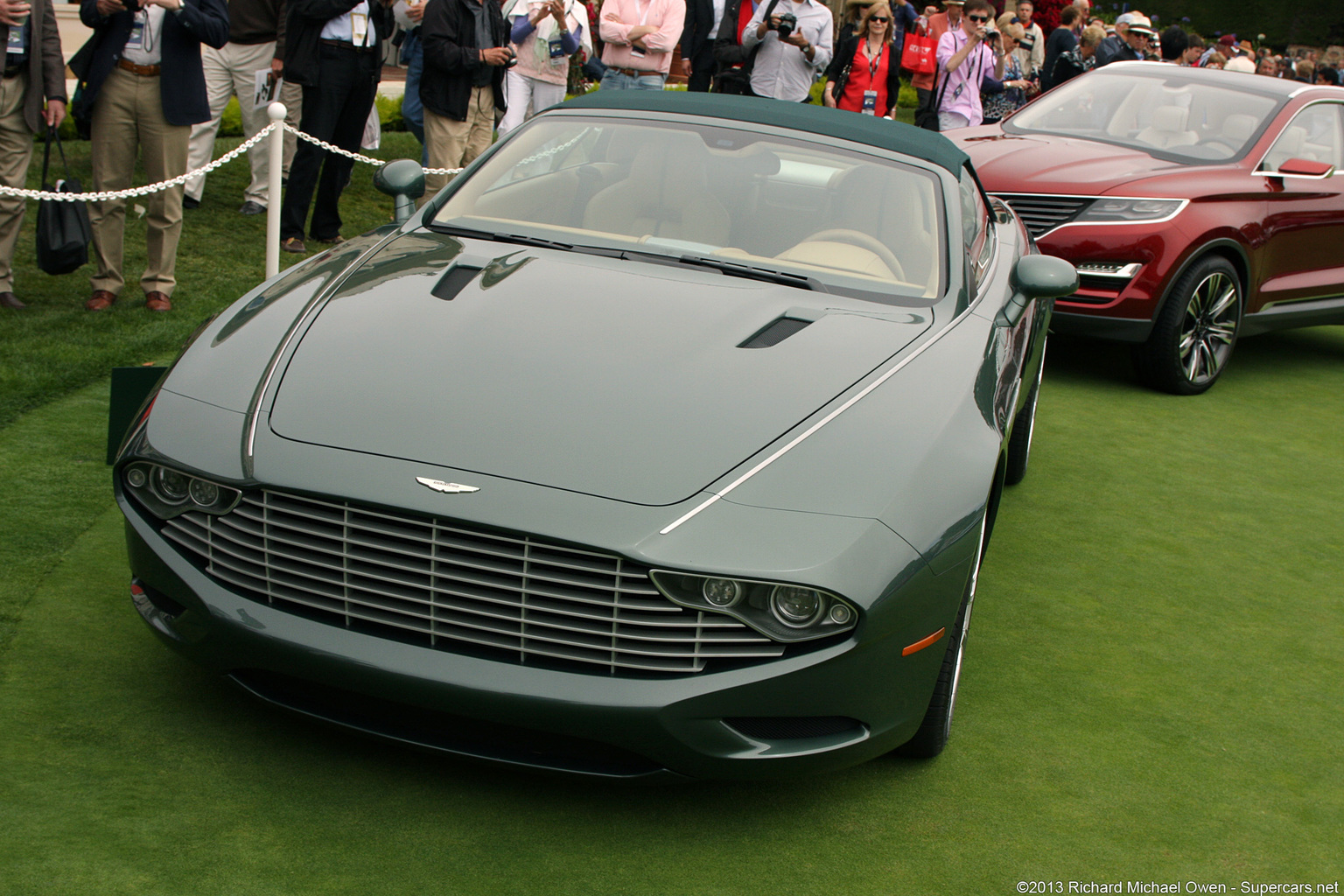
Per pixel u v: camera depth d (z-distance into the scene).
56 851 2.23
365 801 2.51
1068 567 4.22
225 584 2.49
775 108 4.02
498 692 2.30
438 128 7.85
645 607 2.29
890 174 3.77
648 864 2.41
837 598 2.31
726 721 2.36
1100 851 2.62
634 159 3.76
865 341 2.98
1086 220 6.28
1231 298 6.61
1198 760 3.05
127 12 5.36
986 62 10.52
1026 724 3.12
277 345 2.77
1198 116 7.12
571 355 2.72
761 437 2.53
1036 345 4.38
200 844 2.31
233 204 8.27
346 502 2.34
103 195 5.24
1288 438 6.07
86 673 2.85
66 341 5.17
